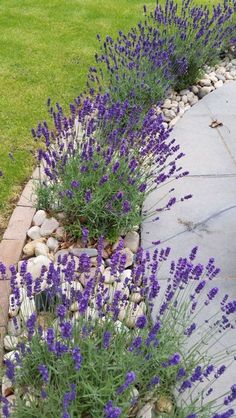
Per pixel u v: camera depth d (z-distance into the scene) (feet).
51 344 6.44
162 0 23.57
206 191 12.42
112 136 11.21
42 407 6.81
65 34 20.01
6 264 9.93
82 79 16.92
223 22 18.53
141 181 11.41
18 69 17.30
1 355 8.11
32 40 19.36
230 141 14.46
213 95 16.92
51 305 8.05
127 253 10.33
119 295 7.57
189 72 17.07
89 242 10.61
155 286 7.56
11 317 8.80
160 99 15.35
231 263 10.37
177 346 7.90
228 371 8.14
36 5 22.56
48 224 10.82
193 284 9.75
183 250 10.66
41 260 9.82
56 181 10.91
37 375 7.25
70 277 7.75
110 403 5.70
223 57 19.74
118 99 14.47
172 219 11.50
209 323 8.94
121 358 7.02
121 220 10.51
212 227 11.32
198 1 23.59
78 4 22.88
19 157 13.05
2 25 20.47
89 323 7.27
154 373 7.43
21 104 15.38
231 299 9.50
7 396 7.43
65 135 11.95
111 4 23.03
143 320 6.79
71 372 6.95
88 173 10.75
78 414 6.82
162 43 16.43
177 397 7.25
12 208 11.48
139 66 15.07
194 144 14.28
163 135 11.83
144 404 7.39
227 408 7.55
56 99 15.76
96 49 18.98
